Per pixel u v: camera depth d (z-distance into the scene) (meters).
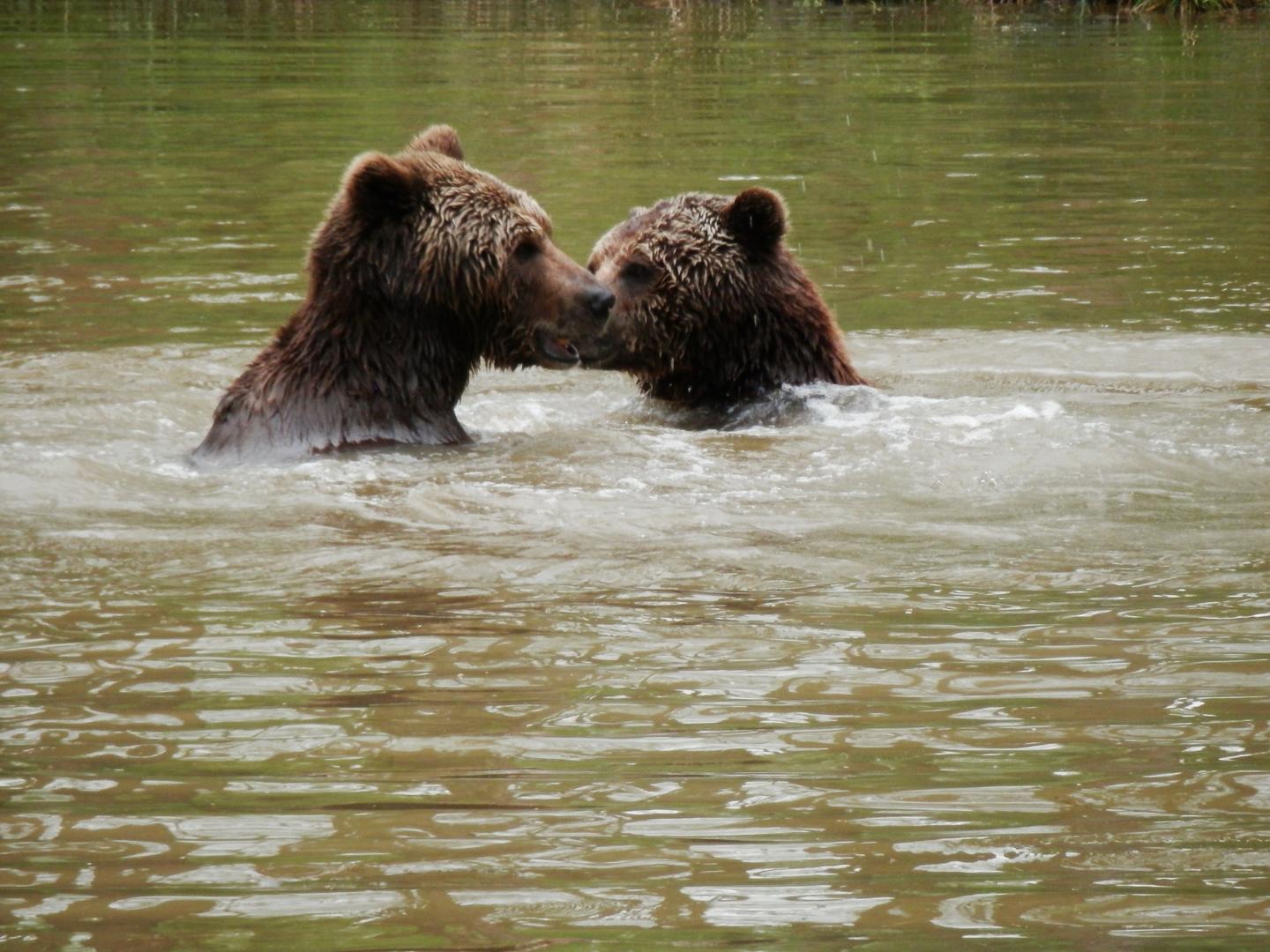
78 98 33.19
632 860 5.64
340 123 30.36
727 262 14.12
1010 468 10.97
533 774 6.31
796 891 5.42
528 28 46.62
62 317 17.44
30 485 10.59
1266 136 29.27
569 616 8.12
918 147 28.81
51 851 5.69
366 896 5.38
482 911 5.29
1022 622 8.00
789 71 38.22
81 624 7.99
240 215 23.03
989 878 5.52
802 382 14.26
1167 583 8.59
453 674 7.35
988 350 16.38
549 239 12.86
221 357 15.76
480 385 15.71
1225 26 45.16
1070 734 6.67
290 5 52.06
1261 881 5.47
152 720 6.83
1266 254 20.97
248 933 5.15
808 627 7.97
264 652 7.60
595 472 11.02
